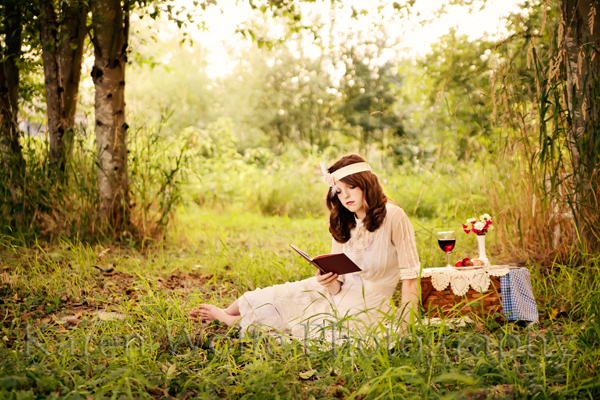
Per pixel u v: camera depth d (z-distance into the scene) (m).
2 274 4.49
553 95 4.55
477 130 7.63
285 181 12.23
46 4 6.48
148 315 3.54
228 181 12.62
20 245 5.73
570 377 2.32
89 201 6.35
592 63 4.36
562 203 4.50
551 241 4.70
